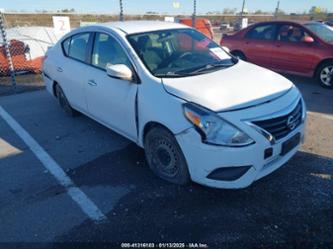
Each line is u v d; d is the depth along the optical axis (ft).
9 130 16.38
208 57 12.91
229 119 8.82
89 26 14.78
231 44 28.25
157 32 13.16
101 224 9.12
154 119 10.21
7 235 8.85
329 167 11.50
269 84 10.69
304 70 23.67
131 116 11.57
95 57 13.79
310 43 22.95
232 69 11.98
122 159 12.81
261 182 10.71
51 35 30.76
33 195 10.66
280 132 9.41
